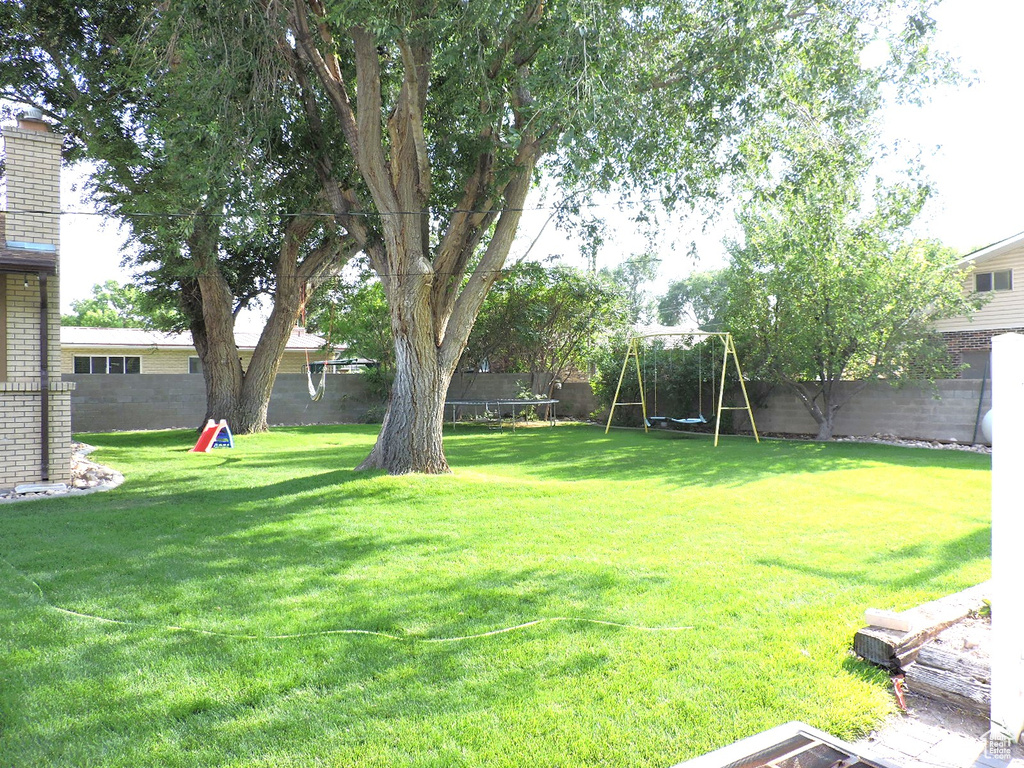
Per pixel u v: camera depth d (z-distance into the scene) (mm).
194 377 19203
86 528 6227
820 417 14930
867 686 2996
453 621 3809
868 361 14219
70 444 8898
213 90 7875
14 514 6953
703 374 17141
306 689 2992
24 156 8414
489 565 4965
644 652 3355
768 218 13414
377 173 8430
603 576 4652
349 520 6484
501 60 7457
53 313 8797
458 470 9609
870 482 8711
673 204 8844
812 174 8406
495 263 8922
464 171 8969
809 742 2414
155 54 8461
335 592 4344
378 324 20172
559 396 22734
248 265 15977
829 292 13414
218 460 11570
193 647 3443
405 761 2424
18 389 8453
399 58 9023
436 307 9016
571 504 7227
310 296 16328
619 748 2498
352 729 2645
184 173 8320
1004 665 2424
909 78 8062
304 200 9906
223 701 2875
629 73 7254
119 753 2482
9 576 4715
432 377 8898
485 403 19469
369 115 8242
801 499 7520
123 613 3965
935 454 11891
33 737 2590
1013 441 2434
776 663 3221
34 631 3672
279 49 8336
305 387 20406
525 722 2688
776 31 7816
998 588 2449
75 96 11297
